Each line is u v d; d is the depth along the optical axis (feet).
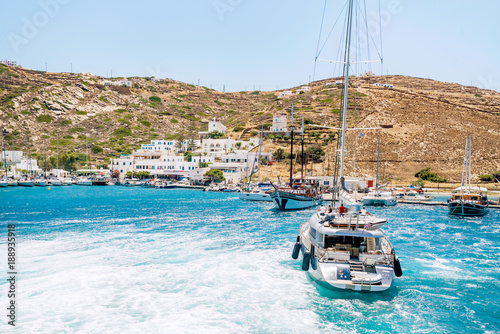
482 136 458.09
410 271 90.84
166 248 111.14
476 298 73.00
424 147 434.71
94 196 309.63
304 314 64.90
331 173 377.30
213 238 126.93
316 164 407.44
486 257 104.47
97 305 67.62
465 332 59.26
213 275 84.99
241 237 128.77
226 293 74.08
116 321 61.36
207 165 469.16
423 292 76.07
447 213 203.92
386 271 72.18
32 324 59.72
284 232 139.03
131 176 490.08
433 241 126.82
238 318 63.00
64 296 71.46
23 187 422.41
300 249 97.66
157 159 514.68
